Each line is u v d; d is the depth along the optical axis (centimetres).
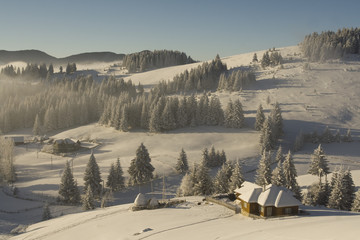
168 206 5431
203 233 3781
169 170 9950
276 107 13675
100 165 10688
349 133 13075
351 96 18500
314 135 13012
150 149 12688
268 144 11675
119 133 14725
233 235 3547
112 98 17525
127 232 4206
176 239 3656
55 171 10456
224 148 12462
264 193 4475
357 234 2972
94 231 4462
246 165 10375
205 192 7200
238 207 4784
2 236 5228
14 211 6950
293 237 3192
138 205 5416
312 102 17662
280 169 6681
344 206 5538
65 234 4578
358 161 10869
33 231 5216
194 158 11050
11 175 9425
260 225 3938
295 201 4403
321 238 3028
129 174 9350
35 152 13138
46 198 7888
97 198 8206
